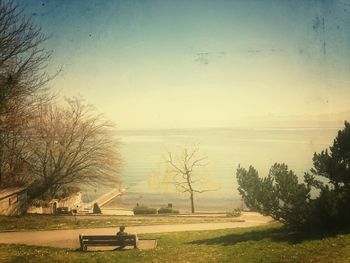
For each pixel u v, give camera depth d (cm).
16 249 1307
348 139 1465
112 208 3403
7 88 2102
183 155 3747
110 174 2989
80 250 1328
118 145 3050
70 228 1728
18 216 2075
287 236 1400
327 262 1031
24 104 2298
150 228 1795
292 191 1445
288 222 1498
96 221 1945
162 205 3562
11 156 2548
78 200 3359
